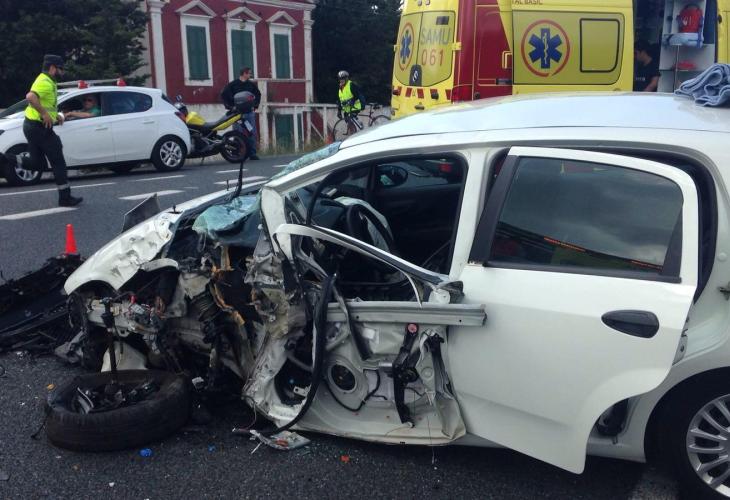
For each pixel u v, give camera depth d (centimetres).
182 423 363
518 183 303
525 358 290
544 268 293
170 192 1066
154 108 1334
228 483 321
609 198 290
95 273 389
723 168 278
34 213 905
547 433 294
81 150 1225
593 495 310
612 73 940
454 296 302
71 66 2219
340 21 3559
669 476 321
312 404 348
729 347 273
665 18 1029
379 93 3812
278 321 336
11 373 438
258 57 2991
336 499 310
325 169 333
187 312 374
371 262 366
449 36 892
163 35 2659
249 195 428
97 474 329
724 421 286
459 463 336
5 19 2283
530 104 350
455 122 339
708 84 336
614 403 275
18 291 483
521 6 886
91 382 374
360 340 321
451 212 406
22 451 349
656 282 273
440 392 314
